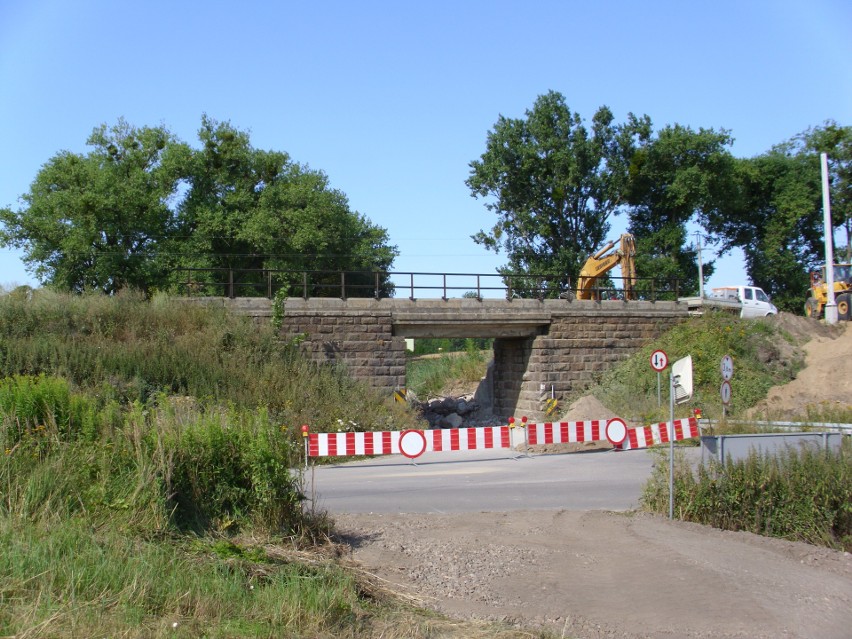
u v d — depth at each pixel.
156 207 38.62
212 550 8.00
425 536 10.23
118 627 5.89
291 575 7.52
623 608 7.65
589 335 32.03
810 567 9.35
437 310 29.73
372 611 7.28
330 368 27.33
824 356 31.00
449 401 38.56
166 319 26.31
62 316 25.23
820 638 7.09
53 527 7.44
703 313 33.75
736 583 8.29
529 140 50.78
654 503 12.14
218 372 23.53
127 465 8.99
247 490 9.36
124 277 37.31
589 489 14.88
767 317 34.41
